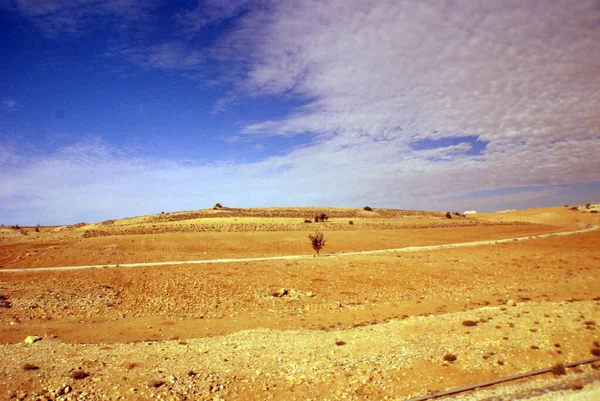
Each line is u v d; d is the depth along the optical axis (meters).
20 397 11.20
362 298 28.44
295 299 28.39
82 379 12.64
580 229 100.31
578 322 18.03
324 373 13.50
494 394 12.18
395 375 13.33
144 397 11.69
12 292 29.16
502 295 27.39
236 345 17.25
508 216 161.88
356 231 86.25
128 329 21.45
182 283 33.12
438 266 41.16
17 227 116.81
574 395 12.11
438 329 18.12
